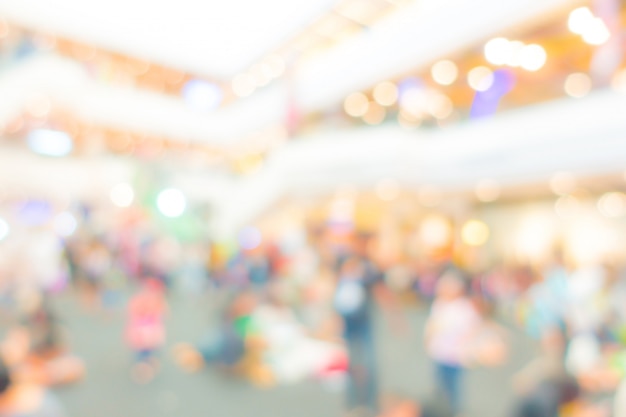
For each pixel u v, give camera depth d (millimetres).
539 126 9102
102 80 13469
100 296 9844
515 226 15297
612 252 12766
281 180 13414
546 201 14562
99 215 15586
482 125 10344
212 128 14680
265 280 11305
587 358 5785
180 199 16391
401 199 14922
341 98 10531
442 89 12258
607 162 7941
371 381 4824
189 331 8305
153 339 6152
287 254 13391
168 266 12906
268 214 14469
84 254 11180
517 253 15109
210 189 17359
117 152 18875
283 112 12383
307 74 11016
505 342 8055
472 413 5012
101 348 7020
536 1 6414
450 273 4984
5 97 10812
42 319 5512
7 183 15477
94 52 12469
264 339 6391
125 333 7934
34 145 15477
